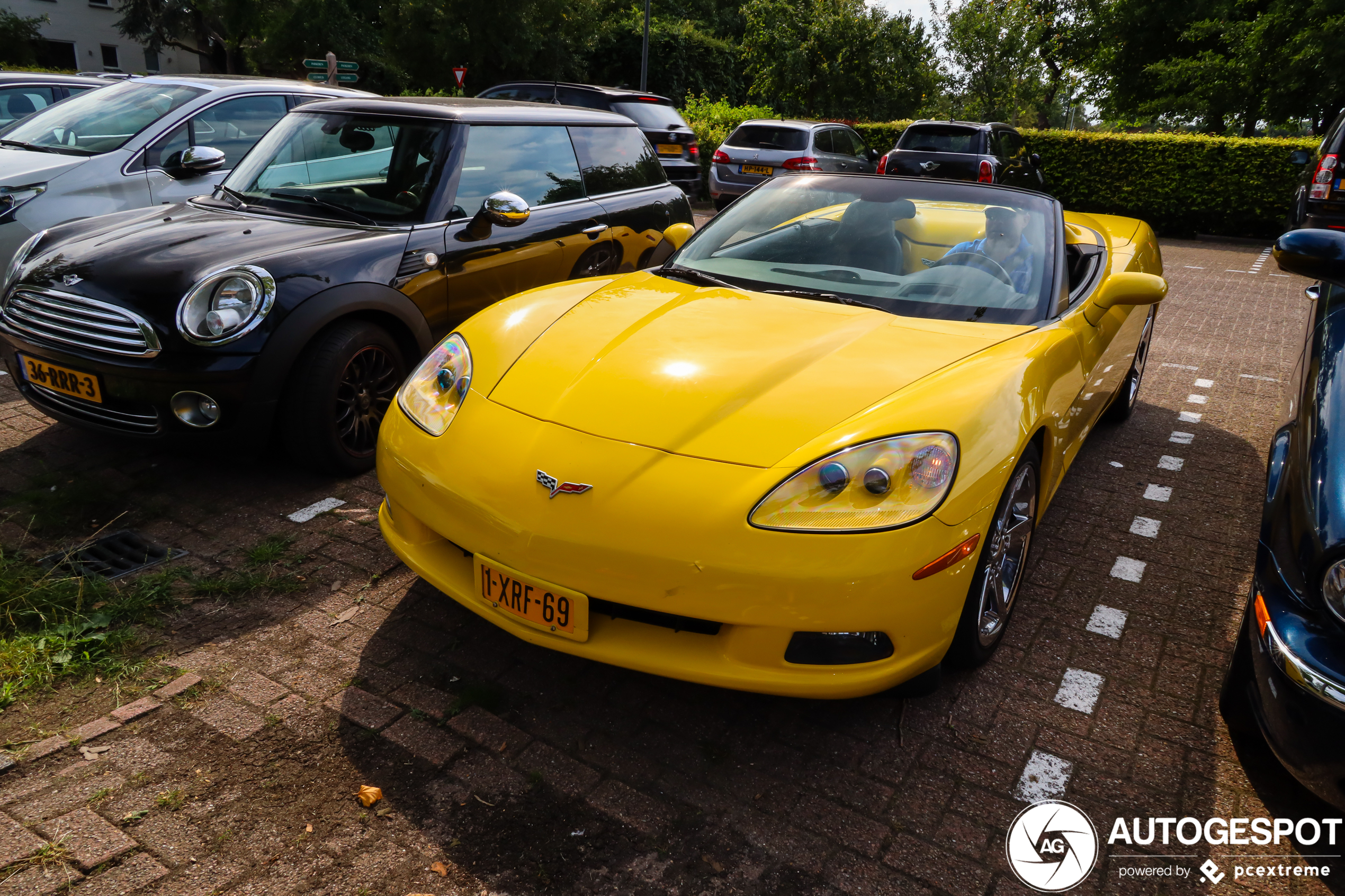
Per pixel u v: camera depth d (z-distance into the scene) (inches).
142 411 128.5
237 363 124.3
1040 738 89.7
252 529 125.1
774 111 803.4
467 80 1115.3
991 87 863.1
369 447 145.9
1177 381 223.3
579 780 81.1
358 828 74.3
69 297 126.7
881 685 80.4
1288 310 316.2
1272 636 74.1
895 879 72.1
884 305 112.0
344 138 167.0
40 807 74.5
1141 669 102.2
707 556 75.0
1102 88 1008.9
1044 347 101.6
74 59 1514.5
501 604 83.5
